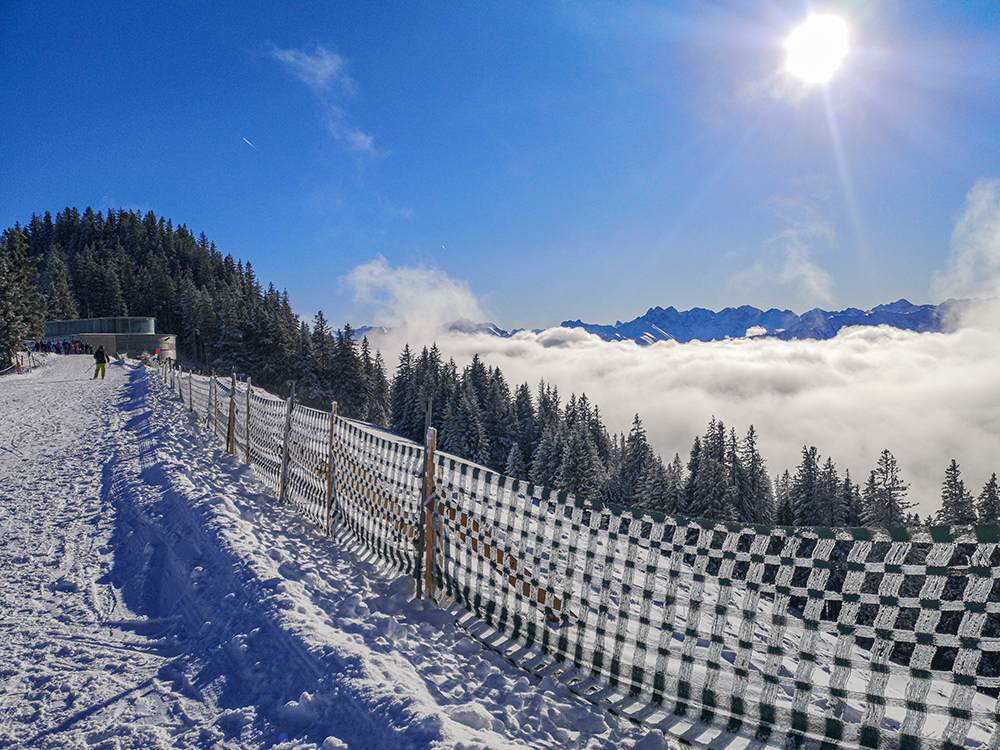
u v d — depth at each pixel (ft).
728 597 10.90
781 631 10.28
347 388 268.41
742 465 183.01
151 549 20.93
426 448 17.47
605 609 12.70
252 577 16.69
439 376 281.33
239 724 11.15
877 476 139.03
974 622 8.47
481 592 15.74
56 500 27.66
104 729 11.08
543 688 12.27
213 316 298.76
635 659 12.02
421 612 16.31
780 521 173.78
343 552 21.40
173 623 15.80
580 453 163.73
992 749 8.27
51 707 11.78
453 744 9.41
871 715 9.23
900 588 9.11
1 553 20.56
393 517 19.85
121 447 40.09
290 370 274.16
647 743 10.37
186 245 521.24
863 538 9.52
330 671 11.91
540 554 14.29
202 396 54.90
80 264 380.78
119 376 107.96
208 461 36.29
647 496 157.58
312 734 10.50
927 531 8.90
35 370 131.64
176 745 10.66
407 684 11.62
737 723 10.53
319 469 25.90
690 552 11.49
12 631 14.98
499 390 279.49
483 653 13.98
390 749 9.64
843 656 9.56
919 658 8.86
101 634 15.17
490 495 15.61
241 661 13.17
